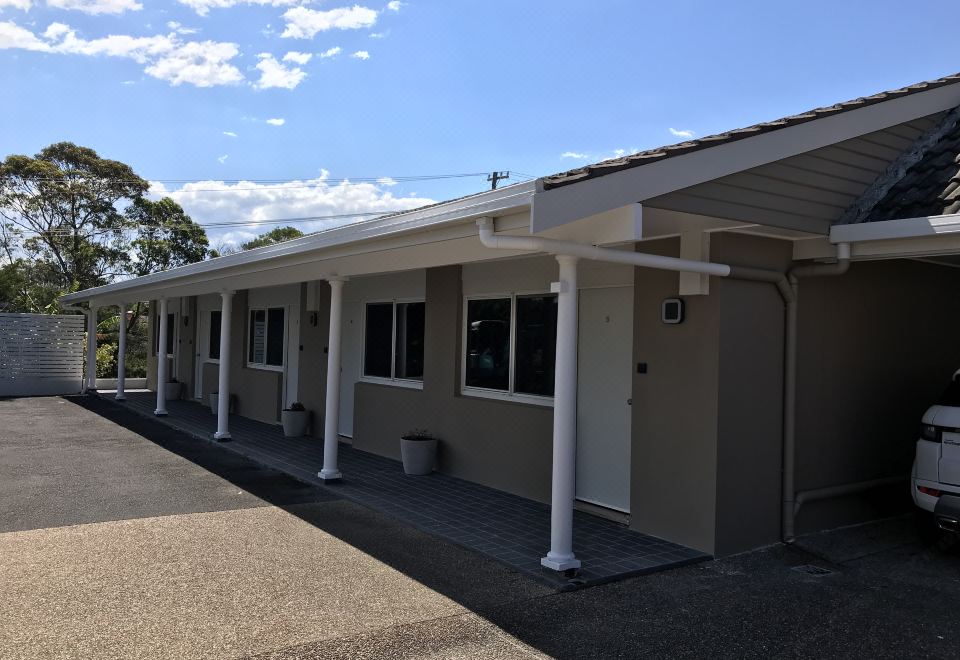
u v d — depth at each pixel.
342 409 11.41
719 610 4.66
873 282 7.03
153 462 9.57
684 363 5.96
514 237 4.71
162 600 4.62
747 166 5.22
